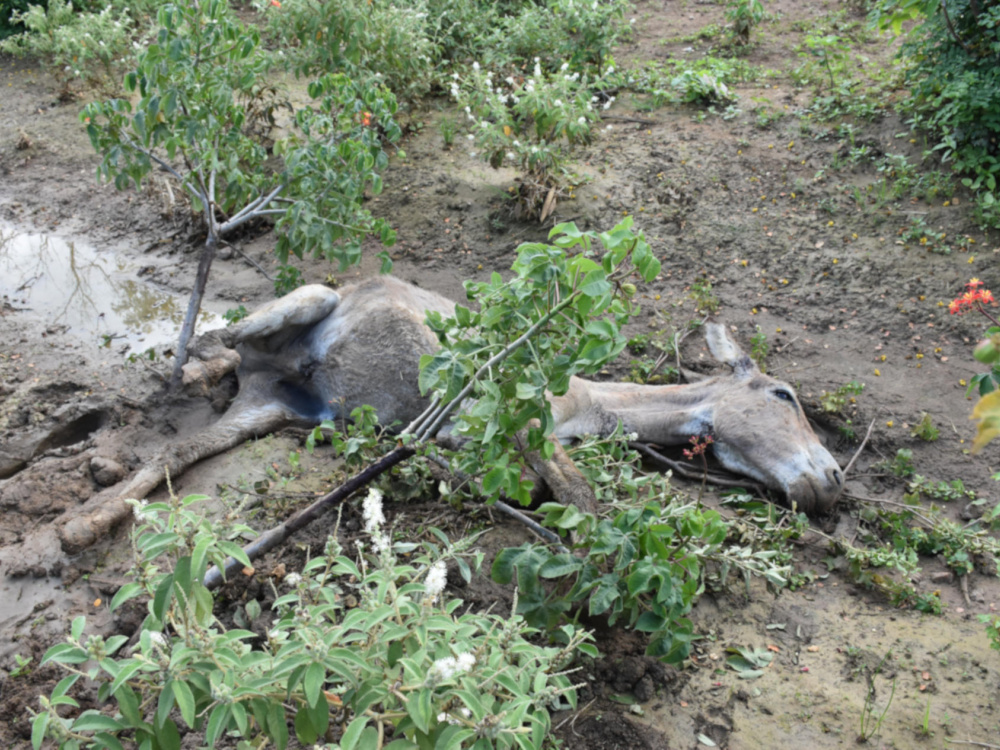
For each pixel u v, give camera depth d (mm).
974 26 7520
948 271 6660
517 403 3383
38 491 4516
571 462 4254
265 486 4453
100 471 4590
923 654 3764
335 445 4254
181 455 4684
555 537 3932
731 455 5016
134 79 4883
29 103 9961
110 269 7281
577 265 3168
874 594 4176
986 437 1569
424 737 2320
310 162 5250
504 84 9305
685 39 10859
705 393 5273
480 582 3957
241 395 5309
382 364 4996
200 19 4879
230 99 5020
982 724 3410
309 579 3074
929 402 5594
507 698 2502
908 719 3428
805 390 5715
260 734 2570
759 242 7227
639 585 3271
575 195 7684
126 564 4105
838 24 10969
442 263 7109
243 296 6805
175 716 3287
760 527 4516
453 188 7945
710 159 8203
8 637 3729
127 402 5230
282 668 2250
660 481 4285
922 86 7809
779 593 4152
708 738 3346
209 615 2445
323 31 7875
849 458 5297
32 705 3381
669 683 3584
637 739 3328
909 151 7863
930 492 4910
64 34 9734
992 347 1838
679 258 7098
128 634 3754
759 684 3600
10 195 8391
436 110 9344
